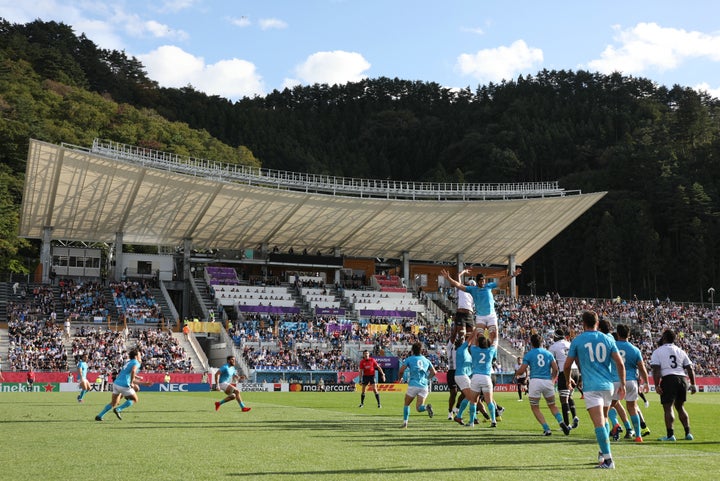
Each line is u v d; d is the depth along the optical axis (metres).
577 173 151.88
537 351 15.27
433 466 9.77
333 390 51.19
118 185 59.25
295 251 77.31
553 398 15.26
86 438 13.50
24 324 54.03
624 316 78.12
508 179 161.50
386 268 88.12
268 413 21.92
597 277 129.88
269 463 10.03
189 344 56.62
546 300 82.19
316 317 66.50
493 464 10.04
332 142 180.62
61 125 114.06
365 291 74.75
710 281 122.38
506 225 77.56
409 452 11.38
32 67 136.75
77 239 68.06
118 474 8.99
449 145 180.12
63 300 59.88
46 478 8.67
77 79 144.62
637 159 142.50
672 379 14.42
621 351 14.39
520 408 26.38
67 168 56.12
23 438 13.45
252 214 67.75
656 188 135.50
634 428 14.23
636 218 126.69
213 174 64.88
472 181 164.12
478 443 12.95
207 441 13.02
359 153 180.25
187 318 69.06
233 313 67.12
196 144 132.25
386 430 15.73
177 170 63.28
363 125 196.00
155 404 27.20
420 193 74.06
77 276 67.75
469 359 17.39
